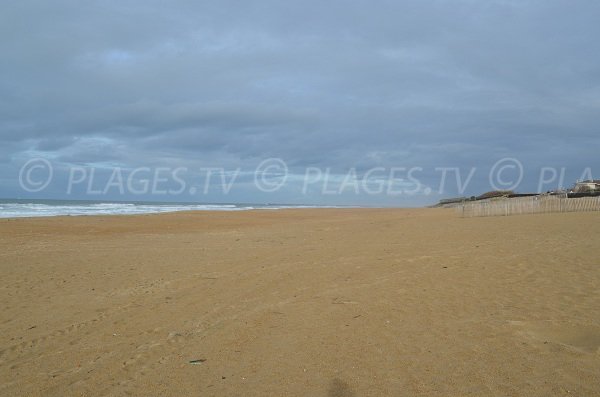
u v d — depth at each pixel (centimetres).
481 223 2302
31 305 802
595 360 473
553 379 432
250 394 426
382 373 461
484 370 457
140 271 1130
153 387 450
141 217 3503
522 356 490
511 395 404
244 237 2011
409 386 429
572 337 547
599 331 562
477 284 845
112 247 1673
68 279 1042
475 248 1305
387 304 728
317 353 523
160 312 734
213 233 2311
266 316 687
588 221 2112
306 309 718
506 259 1093
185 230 2547
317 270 1056
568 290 770
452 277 917
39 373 496
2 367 517
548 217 2569
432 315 657
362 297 781
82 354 552
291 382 448
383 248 1398
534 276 891
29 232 2225
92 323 683
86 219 3112
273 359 511
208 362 510
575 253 1131
